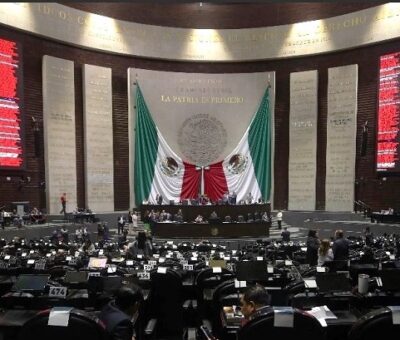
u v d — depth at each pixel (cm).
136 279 556
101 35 2241
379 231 1803
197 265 724
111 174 2256
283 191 2398
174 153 2380
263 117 2372
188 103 2411
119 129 2327
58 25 2088
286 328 232
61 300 467
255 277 555
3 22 1869
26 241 1412
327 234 1980
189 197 2359
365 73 2150
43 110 2047
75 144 2158
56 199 2052
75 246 1180
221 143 2411
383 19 2047
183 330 564
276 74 2409
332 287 455
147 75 2361
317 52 2272
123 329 307
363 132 2108
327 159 2234
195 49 2420
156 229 1878
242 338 237
